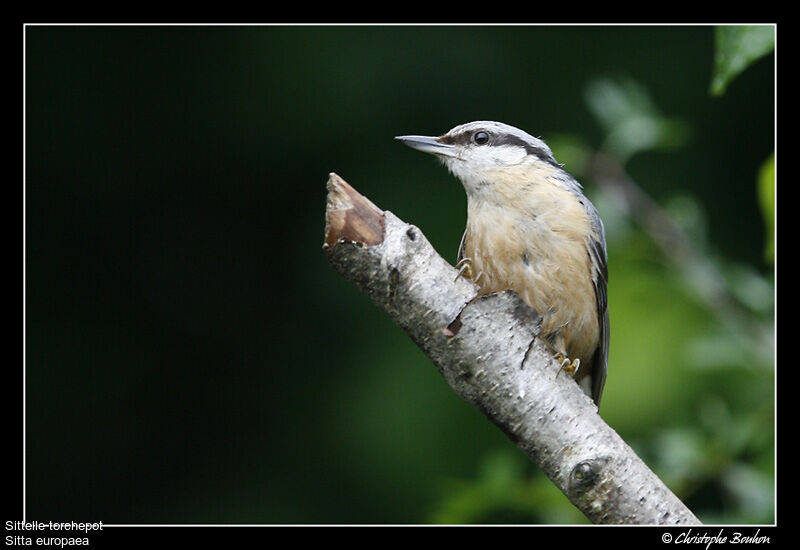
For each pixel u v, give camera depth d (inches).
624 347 431.5
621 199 394.6
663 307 430.6
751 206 486.3
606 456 238.5
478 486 368.2
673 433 356.8
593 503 238.7
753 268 480.1
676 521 235.6
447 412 470.3
